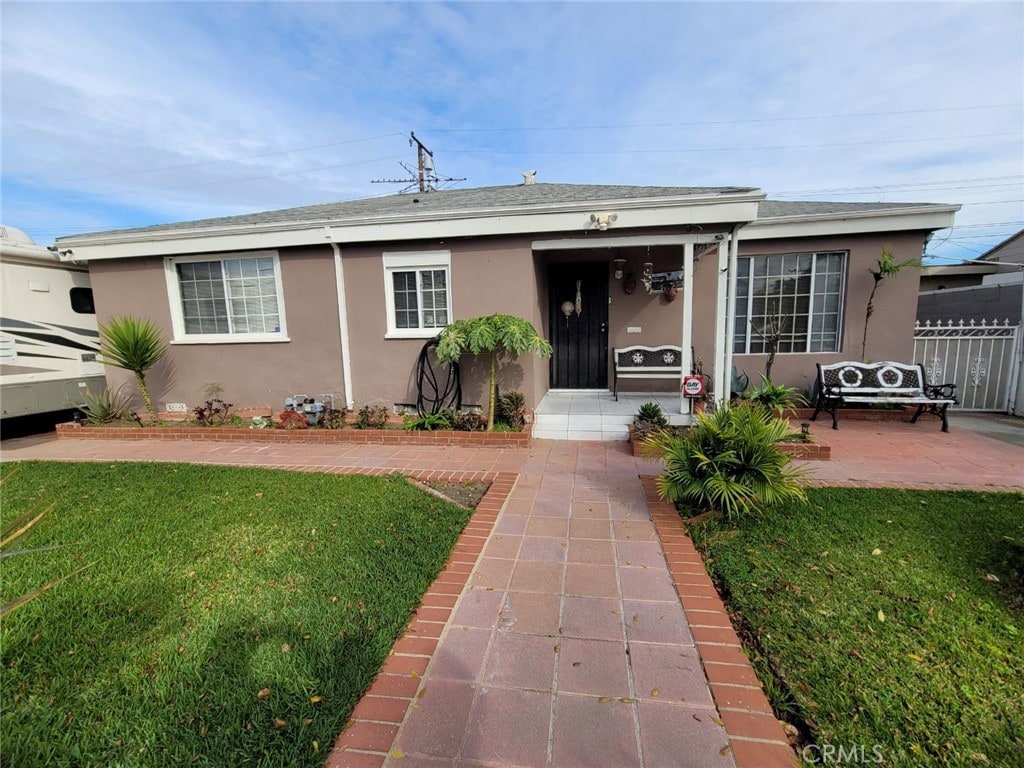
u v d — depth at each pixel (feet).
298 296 24.25
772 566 9.95
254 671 7.15
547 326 26.71
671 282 25.48
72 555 10.98
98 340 27.55
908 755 5.67
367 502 14.05
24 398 23.85
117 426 24.13
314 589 9.38
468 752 5.89
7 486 16.03
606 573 10.18
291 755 5.77
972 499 13.32
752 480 12.11
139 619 8.48
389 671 7.27
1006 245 44.60
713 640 7.91
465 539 11.80
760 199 19.04
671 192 22.39
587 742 6.01
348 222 22.31
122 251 24.80
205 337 25.52
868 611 8.40
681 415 21.06
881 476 15.48
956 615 8.22
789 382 26.27
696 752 5.85
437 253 22.36
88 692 6.83
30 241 24.57
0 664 7.38
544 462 18.20
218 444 22.09
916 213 23.31
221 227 23.53
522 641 7.98
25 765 5.70
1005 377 26.07
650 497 14.40
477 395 22.88
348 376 24.14
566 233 21.08
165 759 5.76
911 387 22.48
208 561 10.61
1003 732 5.93
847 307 25.30
